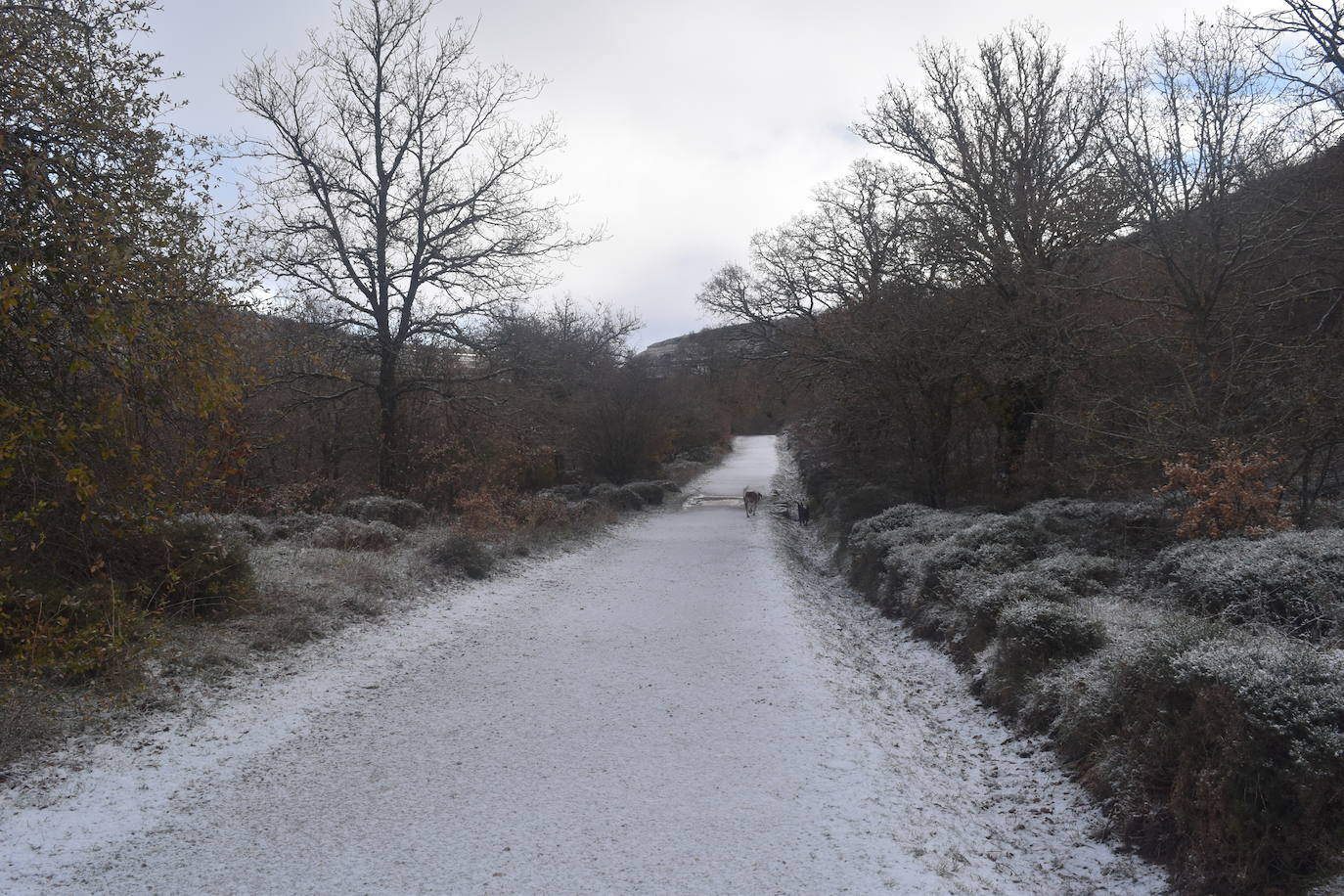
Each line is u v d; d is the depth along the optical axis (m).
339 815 5.23
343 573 12.17
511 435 24.95
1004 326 18.62
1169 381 15.95
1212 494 9.98
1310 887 4.05
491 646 10.09
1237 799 4.45
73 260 5.90
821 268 28.78
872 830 5.05
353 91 22.48
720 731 6.91
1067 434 17.47
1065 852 5.16
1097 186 17.19
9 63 6.39
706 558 19.41
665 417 43.19
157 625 7.99
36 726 6.14
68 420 6.08
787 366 27.36
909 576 12.59
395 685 8.28
